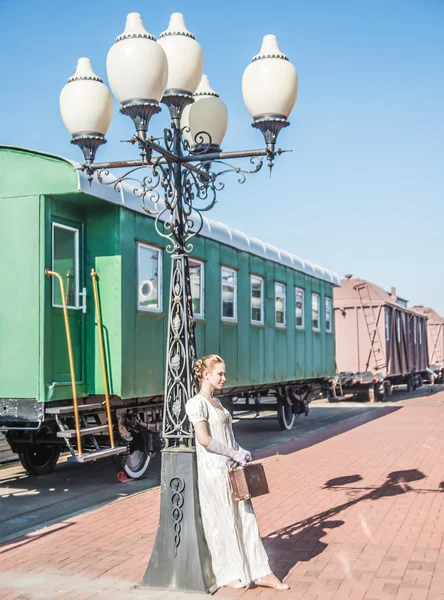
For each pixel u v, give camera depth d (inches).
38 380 358.6
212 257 516.7
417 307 1647.4
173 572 214.5
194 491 214.8
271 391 681.6
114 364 392.8
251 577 213.6
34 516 337.1
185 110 282.7
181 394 225.8
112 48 221.1
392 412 871.7
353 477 408.5
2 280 367.6
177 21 247.3
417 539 270.4
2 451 491.8
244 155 239.1
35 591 218.5
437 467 438.3
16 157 369.1
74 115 244.7
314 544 265.0
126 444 414.3
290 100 235.0
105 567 242.2
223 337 532.1
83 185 361.1
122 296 395.9
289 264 687.7
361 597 207.0
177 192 239.9
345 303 1051.3
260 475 215.9
